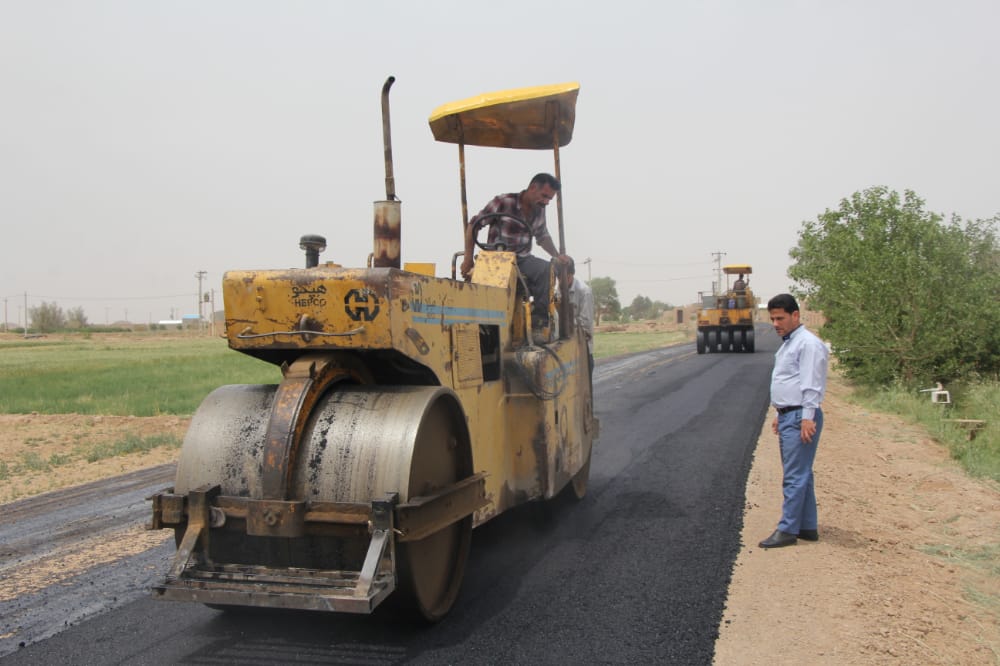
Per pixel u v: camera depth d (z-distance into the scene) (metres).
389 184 4.56
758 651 3.85
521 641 3.97
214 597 3.45
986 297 14.94
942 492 7.72
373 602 3.30
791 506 5.63
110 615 4.50
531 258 6.41
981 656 3.89
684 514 6.51
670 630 4.10
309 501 3.70
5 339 81.25
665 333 64.19
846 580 4.88
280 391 3.89
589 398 7.31
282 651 3.90
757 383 17.08
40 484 8.77
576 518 6.42
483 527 6.14
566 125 6.34
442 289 4.37
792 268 19.20
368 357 4.31
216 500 3.82
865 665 3.71
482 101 5.82
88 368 29.78
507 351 5.42
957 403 14.00
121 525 6.68
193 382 22.58
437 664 3.72
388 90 4.55
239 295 3.98
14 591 4.96
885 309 15.59
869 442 10.59
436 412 4.11
